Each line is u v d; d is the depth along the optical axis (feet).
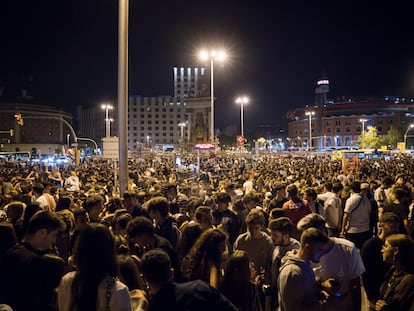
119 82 39.14
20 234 20.17
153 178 60.85
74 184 54.44
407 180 45.68
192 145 307.99
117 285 10.95
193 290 10.51
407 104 470.80
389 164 112.27
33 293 13.03
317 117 499.92
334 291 14.73
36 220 14.29
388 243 14.32
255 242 18.80
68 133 519.60
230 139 473.67
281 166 97.66
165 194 32.24
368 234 29.19
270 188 43.75
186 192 39.14
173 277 15.21
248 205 26.86
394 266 14.64
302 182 41.63
